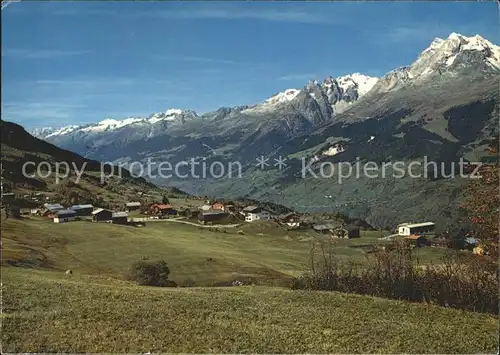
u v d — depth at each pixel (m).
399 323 23.67
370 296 30.09
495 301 26.73
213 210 110.50
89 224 84.31
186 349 19.09
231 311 25.56
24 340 19.22
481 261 27.61
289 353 19.16
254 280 41.53
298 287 34.44
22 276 35.09
